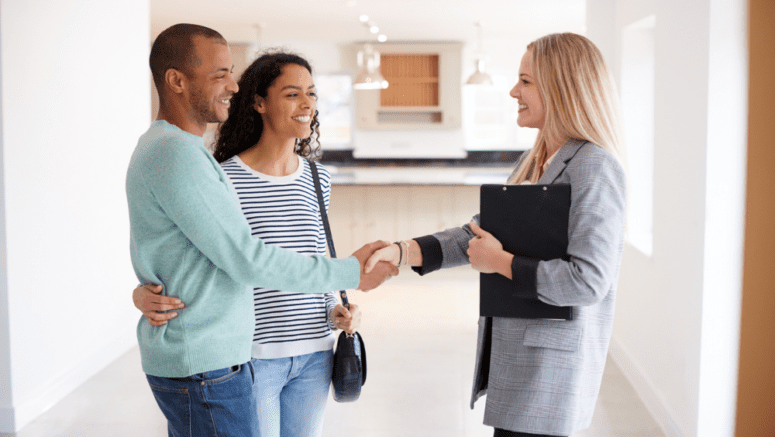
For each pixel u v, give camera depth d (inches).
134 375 156.8
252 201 70.7
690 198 110.8
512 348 63.2
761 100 101.5
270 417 70.3
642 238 161.0
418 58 355.9
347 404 139.2
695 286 108.1
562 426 61.5
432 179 292.5
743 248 103.4
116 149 169.8
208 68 56.6
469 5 265.9
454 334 191.2
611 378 155.0
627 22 161.9
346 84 374.6
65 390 143.9
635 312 151.0
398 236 278.1
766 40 100.8
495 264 61.1
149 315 54.4
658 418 128.6
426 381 153.1
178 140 53.2
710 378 105.6
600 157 60.4
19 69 128.3
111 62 166.4
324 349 73.7
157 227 54.3
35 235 134.0
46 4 136.9
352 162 376.8
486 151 371.6
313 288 58.4
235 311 56.6
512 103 369.1
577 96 62.1
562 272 58.1
